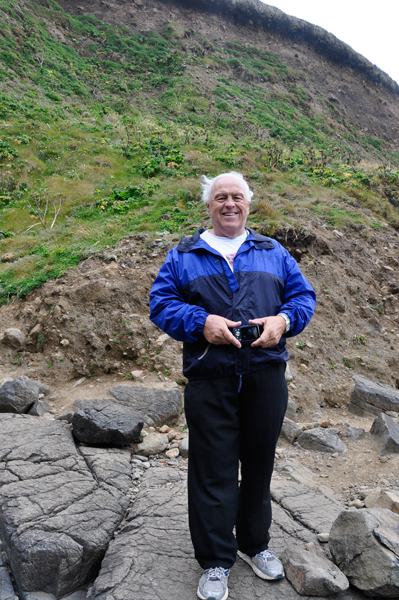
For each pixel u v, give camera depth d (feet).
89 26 114.52
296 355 17.11
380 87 156.35
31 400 13.39
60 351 16.57
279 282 6.82
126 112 76.48
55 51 95.20
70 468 9.50
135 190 33.45
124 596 6.38
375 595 6.48
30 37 92.07
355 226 27.17
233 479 6.27
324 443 12.25
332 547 7.08
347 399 15.87
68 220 30.68
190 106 88.74
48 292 18.56
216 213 6.96
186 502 8.73
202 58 117.70
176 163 40.34
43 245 24.91
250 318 6.41
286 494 9.46
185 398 6.46
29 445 10.17
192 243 6.88
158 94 95.25
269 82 123.95
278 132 88.17
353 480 10.79
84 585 7.29
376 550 6.53
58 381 15.93
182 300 6.72
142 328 16.93
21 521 7.60
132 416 11.42
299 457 11.96
